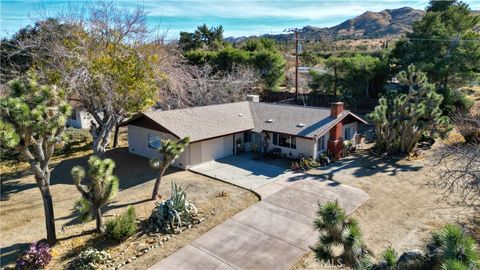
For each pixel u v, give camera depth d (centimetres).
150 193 1794
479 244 688
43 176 1250
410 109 2334
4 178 2114
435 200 1636
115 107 2120
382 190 1783
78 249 1255
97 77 1936
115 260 1187
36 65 2117
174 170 2180
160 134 2286
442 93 3281
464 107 3203
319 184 1880
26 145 1179
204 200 1688
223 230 1385
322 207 686
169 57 2444
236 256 1202
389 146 2409
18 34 2545
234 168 2189
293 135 2259
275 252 1223
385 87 3928
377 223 1428
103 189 1273
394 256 548
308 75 4766
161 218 1411
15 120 1106
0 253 1259
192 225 1433
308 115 2458
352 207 1580
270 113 2627
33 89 1220
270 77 4372
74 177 1227
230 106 2711
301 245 1267
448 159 2166
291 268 1130
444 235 464
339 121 2316
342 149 2388
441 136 2408
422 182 1877
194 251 1236
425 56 3559
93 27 2069
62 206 1667
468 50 3312
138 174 2100
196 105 3136
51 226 1291
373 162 2264
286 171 2120
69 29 2086
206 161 2302
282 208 1584
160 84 2369
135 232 1377
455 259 408
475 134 2156
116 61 2045
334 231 665
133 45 2139
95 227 1431
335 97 4016
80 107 2622
